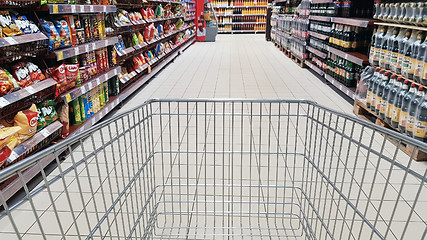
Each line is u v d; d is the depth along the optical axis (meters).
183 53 9.73
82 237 1.83
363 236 1.82
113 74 3.94
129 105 4.47
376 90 3.27
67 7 2.76
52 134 2.71
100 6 3.48
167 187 2.32
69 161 2.73
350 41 4.51
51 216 2.02
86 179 2.43
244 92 5.10
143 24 6.16
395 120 2.92
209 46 11.45
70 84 2.96
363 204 2.11
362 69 4.25
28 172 2.23
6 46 2.21
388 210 2.05
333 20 5.02
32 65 2.49
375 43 3.37
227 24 16.80
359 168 2.57
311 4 6.69
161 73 6.75
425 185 2.31
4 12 2.19
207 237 1.82
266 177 2.45
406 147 2.80
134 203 2.10
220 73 6.65
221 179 2.43
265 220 1.97
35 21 2.61
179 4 9.47
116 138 1.34
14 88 2.19
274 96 4.85
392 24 2.98
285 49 9.17
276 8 11.16
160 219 1.97
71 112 3.13
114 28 4.31
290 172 2.52
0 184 2.03
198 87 5.46
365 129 3.38
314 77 6.23
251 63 7.87
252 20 16.67
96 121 3.47
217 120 3.71
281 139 3.17
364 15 4.89
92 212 2.05
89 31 3.44
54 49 2.73
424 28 2.49
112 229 1.88
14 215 2.02
